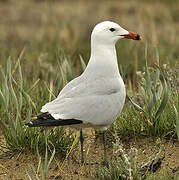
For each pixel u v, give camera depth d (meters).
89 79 9.20
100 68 9.28
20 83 10.23
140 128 10.43
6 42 20.56
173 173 8.89
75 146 10.05
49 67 14.83
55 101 8.95
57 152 9.95
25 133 9.97
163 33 22.02
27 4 29.64
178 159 9.48
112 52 9.50
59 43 18.62
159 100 10.73
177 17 26.03
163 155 9.41
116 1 30.31
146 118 10.02
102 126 9.28
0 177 9.12
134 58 15.98
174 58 17.23
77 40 18.69
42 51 17.62
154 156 9.22
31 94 12.11
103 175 8.66
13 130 9.87
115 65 9.45
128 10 27.81
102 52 9.36
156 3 29.17
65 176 9.09
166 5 28.47
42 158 9.78
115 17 25.97
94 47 9.43
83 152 10.20
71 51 16.67
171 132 10.27
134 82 14.00
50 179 9.00
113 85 9.16
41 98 12.19
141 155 9.73
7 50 18.23
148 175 8.55
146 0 29.77
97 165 9.55
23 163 9.66
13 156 9.91
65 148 9.95
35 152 9.88
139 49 16.86
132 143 10.31
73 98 8.88
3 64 15.59
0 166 9.39
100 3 30.17
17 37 21.83
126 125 10.57
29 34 22.73
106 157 9.91
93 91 8.98
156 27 23.52
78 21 24.69
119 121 10.69
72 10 28.00
